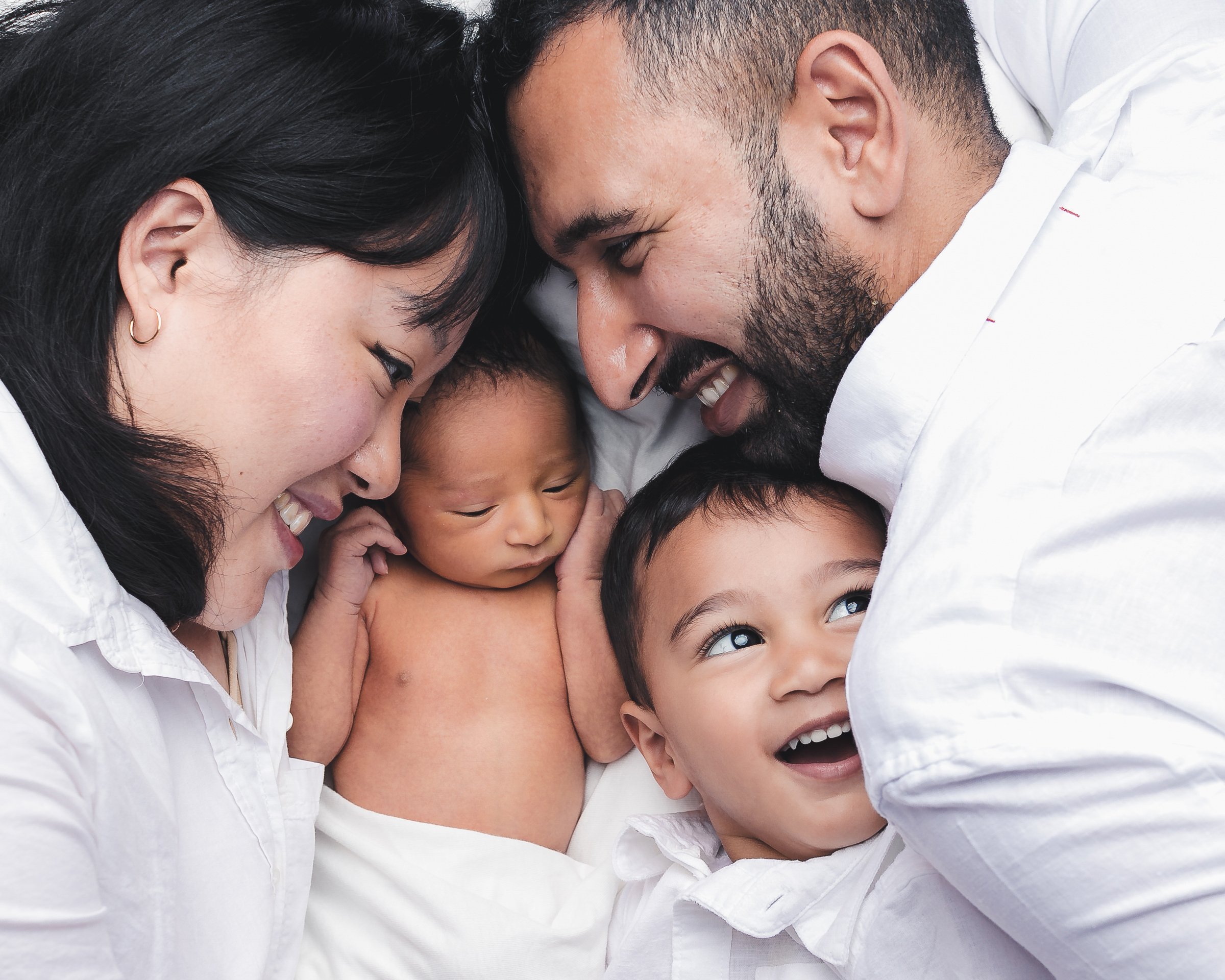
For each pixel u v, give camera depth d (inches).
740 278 36.2
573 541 47.3
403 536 46.5
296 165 29.3
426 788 44.7
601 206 35.5
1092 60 44.3
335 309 30.2
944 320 33.9
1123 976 27.4
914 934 34.9
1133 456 29.3
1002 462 30.2
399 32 32.2
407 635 46.1
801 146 35.1
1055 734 27.1
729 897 37.2
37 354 28.3
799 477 41.5
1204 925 25.9
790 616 39.1
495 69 36.1
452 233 32.1
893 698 29.5
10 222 28.6
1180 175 35.1
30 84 29.2
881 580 32.4
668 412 49.4
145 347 28.9
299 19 30.3
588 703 46.4
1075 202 34.7
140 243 28.8
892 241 36.2
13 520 27.9
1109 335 31.4
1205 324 31.0
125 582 30.1
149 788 30.1
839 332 36.9
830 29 34.4
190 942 32.8
